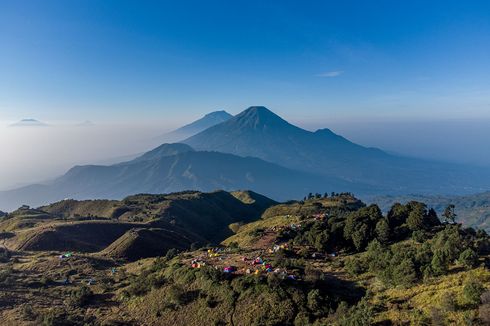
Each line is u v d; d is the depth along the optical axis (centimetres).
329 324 4534
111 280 8144
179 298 6031
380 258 6241
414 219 8725
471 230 8088
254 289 5784
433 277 4938
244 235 12850
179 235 15375
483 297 3619
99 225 16350
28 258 11056
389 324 4003
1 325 5856
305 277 6006
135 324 5797
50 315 5906
